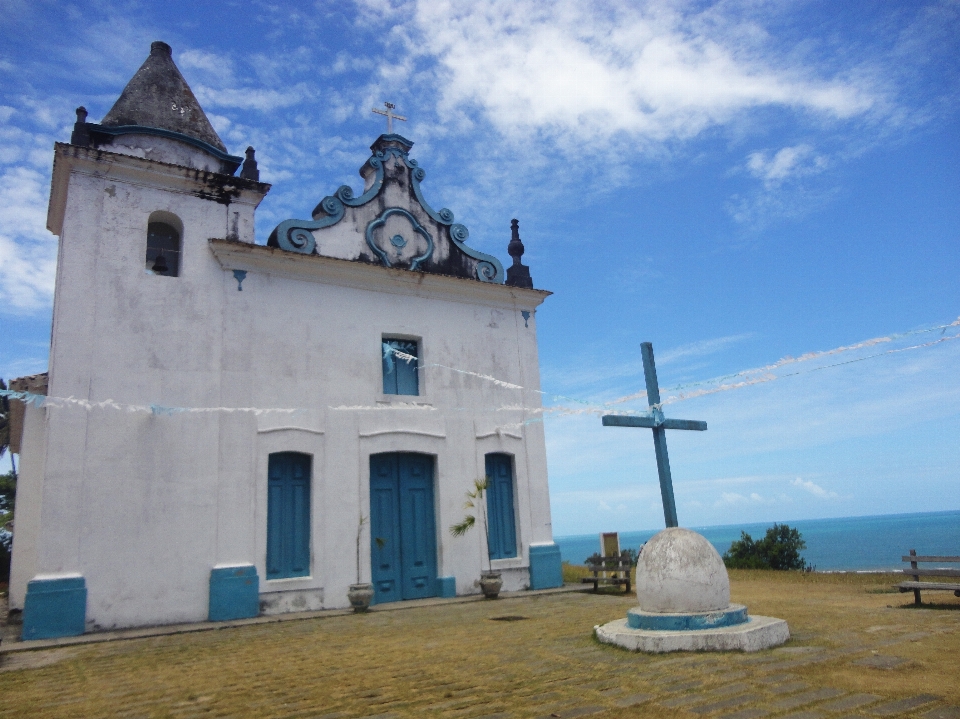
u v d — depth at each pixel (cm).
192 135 1301
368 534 1280
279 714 520
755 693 509
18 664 827
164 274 1241
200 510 1134
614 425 847
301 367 1284
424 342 1448
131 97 1291
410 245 1482
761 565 1928
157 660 805
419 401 1409
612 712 479
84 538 1043
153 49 1389
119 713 550
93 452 1073
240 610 1121
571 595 1342
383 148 1530
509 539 1477
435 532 1382
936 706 464
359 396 1336
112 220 1171
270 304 1278
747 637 657
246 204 1305
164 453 1124
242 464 1184
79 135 1188
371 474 1339
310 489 1257
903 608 944
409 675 635
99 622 1027
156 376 1147
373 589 1205
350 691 582
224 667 735
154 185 1224
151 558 1082
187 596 1098
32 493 1282
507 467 1516
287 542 1217
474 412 1473
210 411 1175
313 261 1324
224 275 1247
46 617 988
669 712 471
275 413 1234
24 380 1308
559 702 512
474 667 656
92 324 1116
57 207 1270
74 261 1125
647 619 725
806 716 451
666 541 758
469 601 1278
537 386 1584
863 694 497
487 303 1563
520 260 1644
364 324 1378
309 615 1140
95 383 1097
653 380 898
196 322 1201
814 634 745
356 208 1430
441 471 1398
